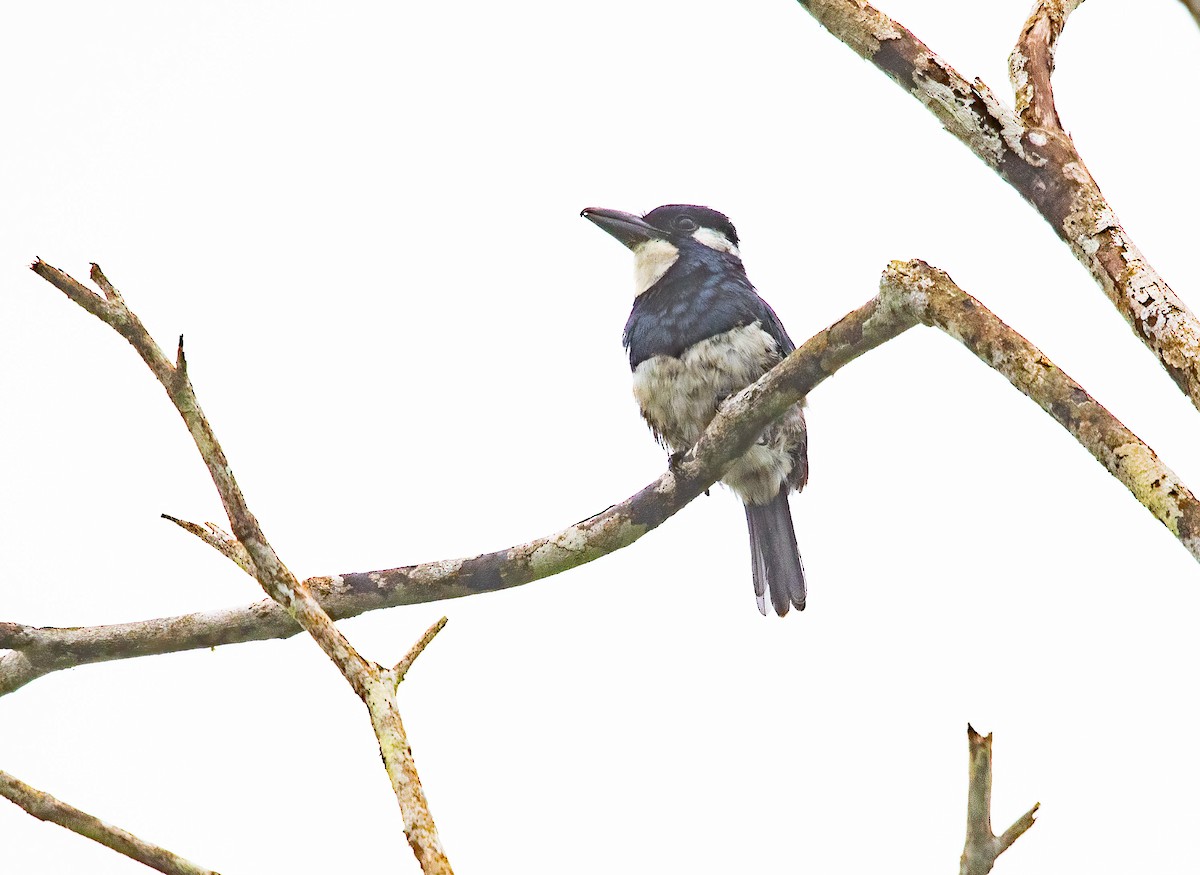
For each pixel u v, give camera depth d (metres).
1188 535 5.06
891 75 6.70
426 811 4.61
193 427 5.24
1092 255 5.91
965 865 4.68
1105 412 5.63
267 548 5.15
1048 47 6.62
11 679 8.68
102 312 5.34
